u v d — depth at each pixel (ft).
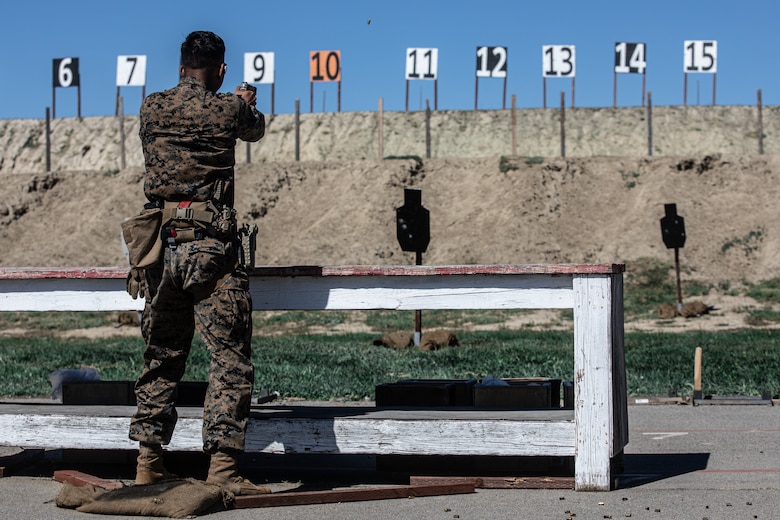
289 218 127.44
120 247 124.88
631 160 126.31
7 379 40.47
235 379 16.63
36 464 20.93
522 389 20.34
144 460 17.46
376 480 19.20
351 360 47.98
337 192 129.29
